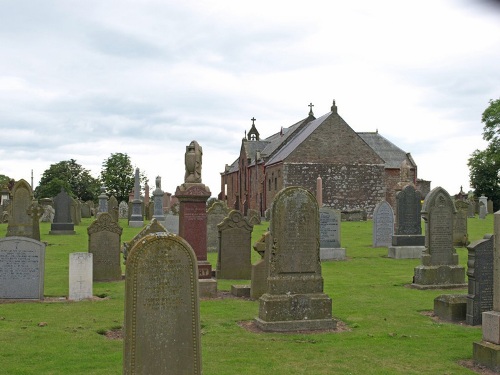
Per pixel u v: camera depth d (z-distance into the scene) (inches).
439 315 479.8
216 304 535.8
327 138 2342.5
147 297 264.7
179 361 267.9
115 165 3907.5
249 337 407.8
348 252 998.4
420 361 352.2
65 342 388.5
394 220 1114.1
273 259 434.6
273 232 434.9
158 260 266.7
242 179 3216.0
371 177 2364.7
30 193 999.6
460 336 414.9
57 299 550.6
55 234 1300.4
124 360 261.3
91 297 551.2
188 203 598.2
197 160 613.6
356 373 328.2
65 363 341.1
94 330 425.4
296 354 364.5
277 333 421.7
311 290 439.8
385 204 1078.4
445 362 350.0
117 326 438.9
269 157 2714.1
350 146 2357.3
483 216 1793.8
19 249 539.2
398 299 563.8
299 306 433.7
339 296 580.4
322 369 334.6
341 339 403.9
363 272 762.2
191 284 271.0
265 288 561.9
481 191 3080.7
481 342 344.5
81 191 4057.6
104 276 667.4
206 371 327.9
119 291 599.5
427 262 632.4
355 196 2351.1
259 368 334.6
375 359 355.6
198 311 271.7
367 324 454.6
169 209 2176.4
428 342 397.1
